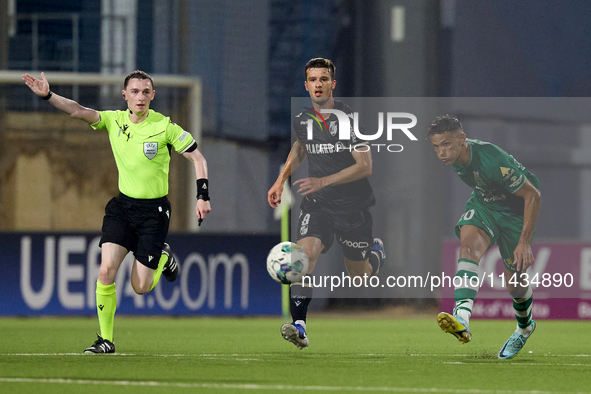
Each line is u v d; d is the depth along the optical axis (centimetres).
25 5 6712
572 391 1583
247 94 7425
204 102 7181
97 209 5772
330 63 2470
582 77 7769
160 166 2164
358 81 5544
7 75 5697
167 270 2369
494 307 4766
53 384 1603
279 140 7725
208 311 4638
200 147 5988
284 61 7875
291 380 1697
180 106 6044
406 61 5400
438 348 2723
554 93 7762
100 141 5781
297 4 7856
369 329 3878
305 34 7850
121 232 2180
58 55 6712
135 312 4603
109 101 5988
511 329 3919
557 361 2198
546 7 7719
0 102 5709
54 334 3300
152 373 1798
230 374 1794
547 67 7744
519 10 7662
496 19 7581
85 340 2956
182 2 6831
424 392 1536
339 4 6725
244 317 4666
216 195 6481
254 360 2145
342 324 4350
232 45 7369
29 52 6606
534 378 1781
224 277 4666
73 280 4538
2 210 5666
